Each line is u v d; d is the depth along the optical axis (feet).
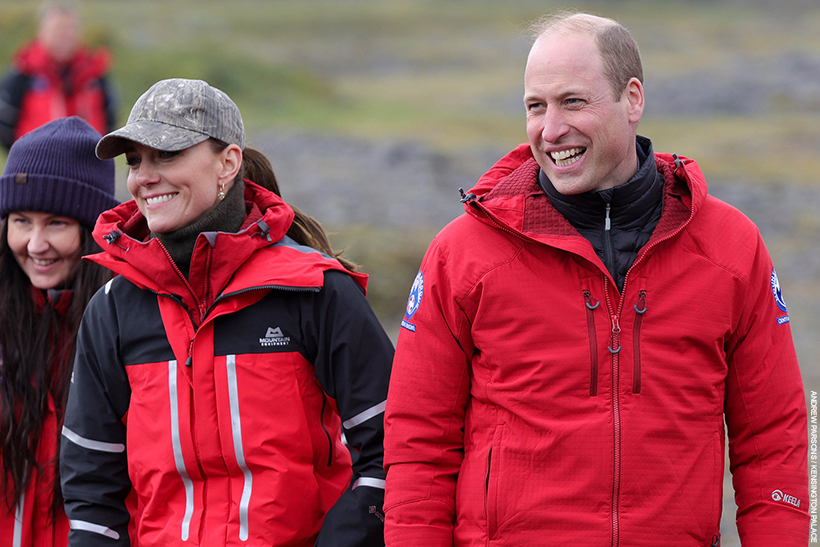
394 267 70.85
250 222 20.74
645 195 18.58
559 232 18.42
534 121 18.60
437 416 18.85
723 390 18.48
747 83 204.74
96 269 22.81
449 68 302.66
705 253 18.42
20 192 22.52
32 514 22.06
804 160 130.93
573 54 18.17
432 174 105.91
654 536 17.52
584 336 17.94
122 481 20.71
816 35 360.07
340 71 297.12
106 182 23.80
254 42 361.71
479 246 18.75
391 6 466.70
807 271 79.46
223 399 19.44
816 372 54.95
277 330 19.86
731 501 38.83
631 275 18.13
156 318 20.07
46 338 22.56
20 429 21.75
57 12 53.52
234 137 20.39
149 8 392.88
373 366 20.16
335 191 93.76
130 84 147.33
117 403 20.54
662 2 474.90
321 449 20.31
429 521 18.54
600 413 17.75
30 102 53.57
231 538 19.17
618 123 18.34
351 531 19.42
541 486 17.79
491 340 18.37
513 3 484.33
